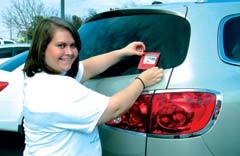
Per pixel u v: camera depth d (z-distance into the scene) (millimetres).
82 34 3209
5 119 5074
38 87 2025
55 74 2129
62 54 2104
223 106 2328
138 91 2229
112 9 3072
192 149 2262
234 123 2359
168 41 2523
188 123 2256
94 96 2064
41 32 2094
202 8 2652
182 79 2322
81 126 2045
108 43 2871
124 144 2396
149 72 2311
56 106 1982
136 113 2336
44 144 2072
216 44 2506
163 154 2283
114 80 2521
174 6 2709
